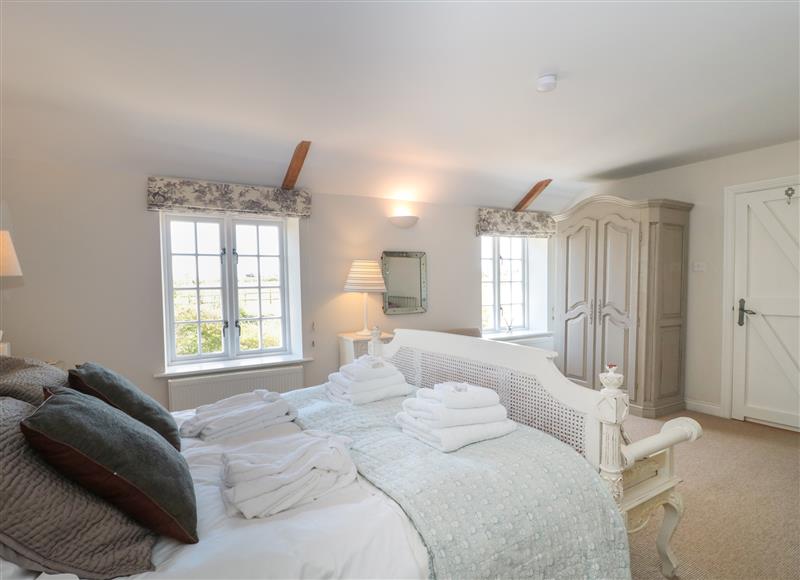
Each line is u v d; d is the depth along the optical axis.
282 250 3.89
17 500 0.85
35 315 2.84
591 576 1.31
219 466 1.45
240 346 3.73
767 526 2.11
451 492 1.24
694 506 2.29
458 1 1.62
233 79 2.22
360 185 3.88
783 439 3.23
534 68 2.15
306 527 1.07
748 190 3.60
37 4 1.61
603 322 4.16
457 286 4.64
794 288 3.38
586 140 3.29
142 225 3.12
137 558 0.94
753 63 2.14
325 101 2.50
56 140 2.72
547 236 5.17
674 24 1.79
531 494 1.30
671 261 3.85
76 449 0.92
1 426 0.92
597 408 1.46
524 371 1.76
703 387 3.92
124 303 3.08
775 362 3.50
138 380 3.14
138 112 2.56
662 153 3.64
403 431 1.69
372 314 4.11
